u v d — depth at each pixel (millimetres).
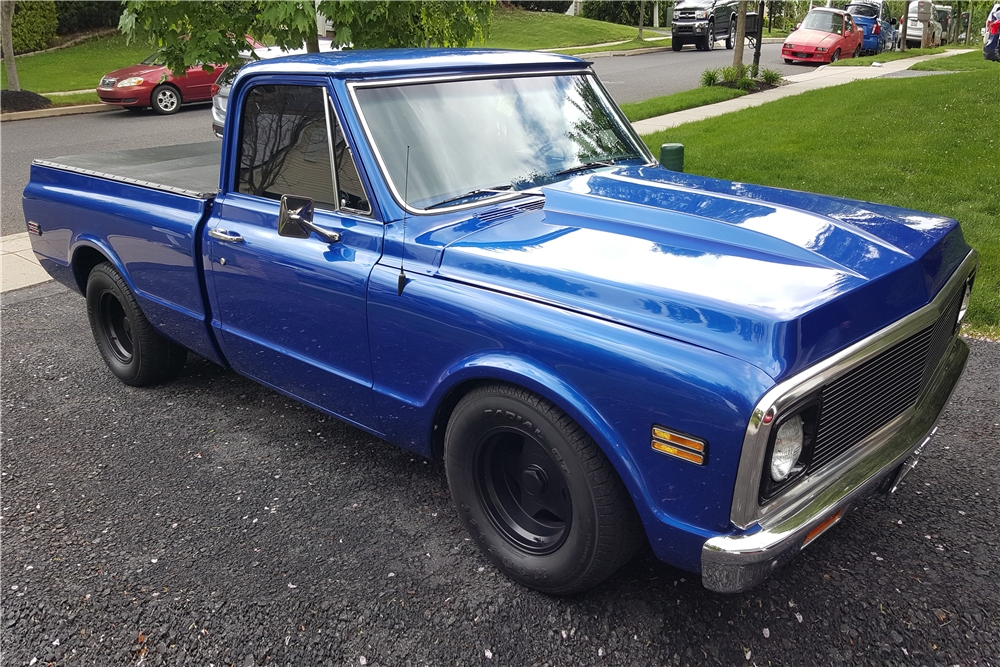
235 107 3594
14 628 2857
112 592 3012
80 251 4758
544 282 2607
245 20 6184
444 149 3221
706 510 2246
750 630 2686
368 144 3074
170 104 17969
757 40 18016
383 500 3553
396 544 3236
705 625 2715
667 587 2902
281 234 3105
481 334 2676
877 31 28328
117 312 4852
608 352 2350
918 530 3164
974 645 2584
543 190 3270
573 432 2492
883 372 2496
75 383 4930
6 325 6031
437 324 2818
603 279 2512
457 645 2688
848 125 11398
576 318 2475
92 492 3701
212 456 3990
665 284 2426
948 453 3721
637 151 3957
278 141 3438
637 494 2373
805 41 24516
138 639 2781
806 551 3057
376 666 2621
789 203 3105
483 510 2945
